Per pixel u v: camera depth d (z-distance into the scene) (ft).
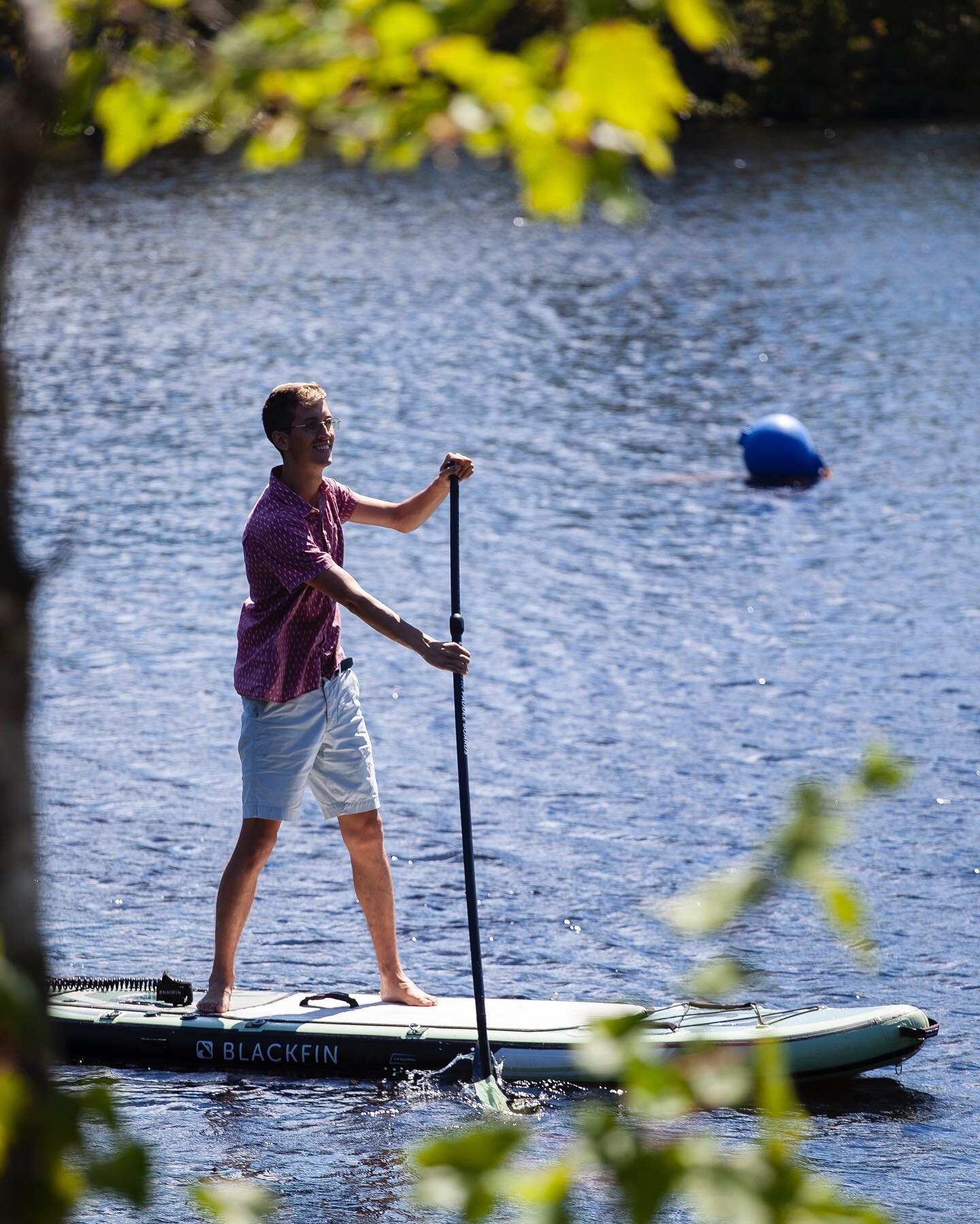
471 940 66.69
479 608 140.46
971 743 107.65
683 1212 51.80
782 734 110.11
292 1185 56.65
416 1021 68.64
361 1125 61.87
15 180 18.30
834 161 536.01
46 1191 16.26
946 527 164.45
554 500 177.68
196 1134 60.95
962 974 75.72
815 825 17.85
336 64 19.08
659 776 102.78
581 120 17.94
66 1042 68.69
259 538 66.39
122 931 80.64
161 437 207.82
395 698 118.62
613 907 83.51
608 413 220.84
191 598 142.41
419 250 371.56
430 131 18.95
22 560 17.76
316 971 76.64
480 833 93.86
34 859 16.84
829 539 161.38
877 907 83.10
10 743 16.96
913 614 137.28
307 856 91.25
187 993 70.69
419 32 18.45
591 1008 69.87
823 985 74.43
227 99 19.58
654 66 17.29
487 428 212.43
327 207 440.04
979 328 274.36
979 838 92.02
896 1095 64.80
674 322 286.25
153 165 516.32
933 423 211.20
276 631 67.46
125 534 163.53
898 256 352.90
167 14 19.77
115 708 115.75
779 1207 16.42
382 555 156.76
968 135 611.47
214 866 89.35
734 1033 65.62
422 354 261.03
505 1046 66.28
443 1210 54.34
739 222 410.72
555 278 334.03
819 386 234.99
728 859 89.61
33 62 18.34
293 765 68.64
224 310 299.79
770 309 296.30
